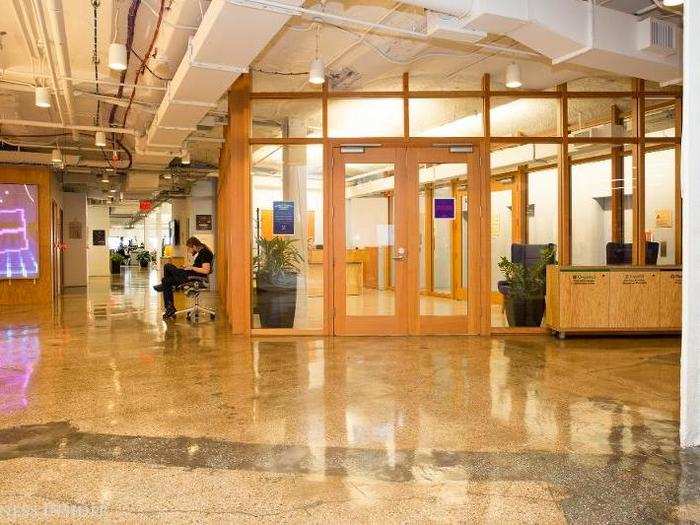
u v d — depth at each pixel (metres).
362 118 6.75
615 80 6.79
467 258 6.78
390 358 5.38
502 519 2.28
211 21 4.09
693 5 3.09
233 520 2.26
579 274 6.46
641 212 6.98
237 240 6.74
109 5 4.83
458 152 6.73
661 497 2.47
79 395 4.09
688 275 3.08
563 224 6.86
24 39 5.61
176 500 2.43
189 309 8.34
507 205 9.32
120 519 2.27
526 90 6.84
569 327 6.43
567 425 3.43
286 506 2.38
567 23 4.66
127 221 34.41
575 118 7.01
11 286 10.63
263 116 7.07
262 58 6.06
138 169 11.79
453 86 6.80
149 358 5.41
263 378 4.60
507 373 4.77
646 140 6.95
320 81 5.60
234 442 3.13
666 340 6.38
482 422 3.48
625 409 3.75
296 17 4.95
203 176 13.12
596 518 2.29
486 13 4.22
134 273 23.56
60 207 14.05
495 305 7.01
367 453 2.97
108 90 6.86
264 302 6.80
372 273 6.71
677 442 3.14
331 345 6.09
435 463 2.84
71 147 10.03
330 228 6.70
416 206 6.73
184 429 3.35
